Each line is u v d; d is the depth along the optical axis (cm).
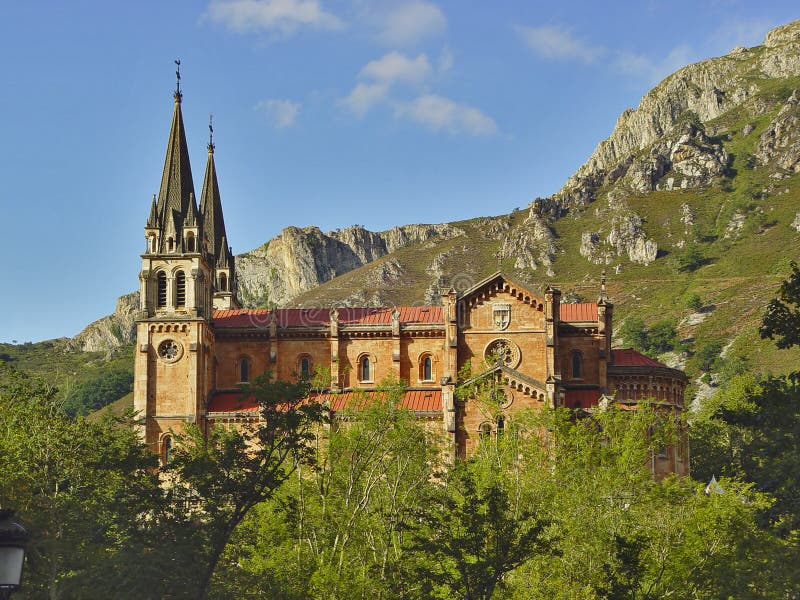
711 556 6350
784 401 4825
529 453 7500
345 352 10862
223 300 12850
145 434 10319
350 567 6588
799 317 5016
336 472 7269
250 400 10700
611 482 7181
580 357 10538
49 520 6072
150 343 10494
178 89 11312
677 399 10700
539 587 6134
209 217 12938
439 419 9981
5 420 7138
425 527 6378
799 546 5103
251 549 6819
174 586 5569
